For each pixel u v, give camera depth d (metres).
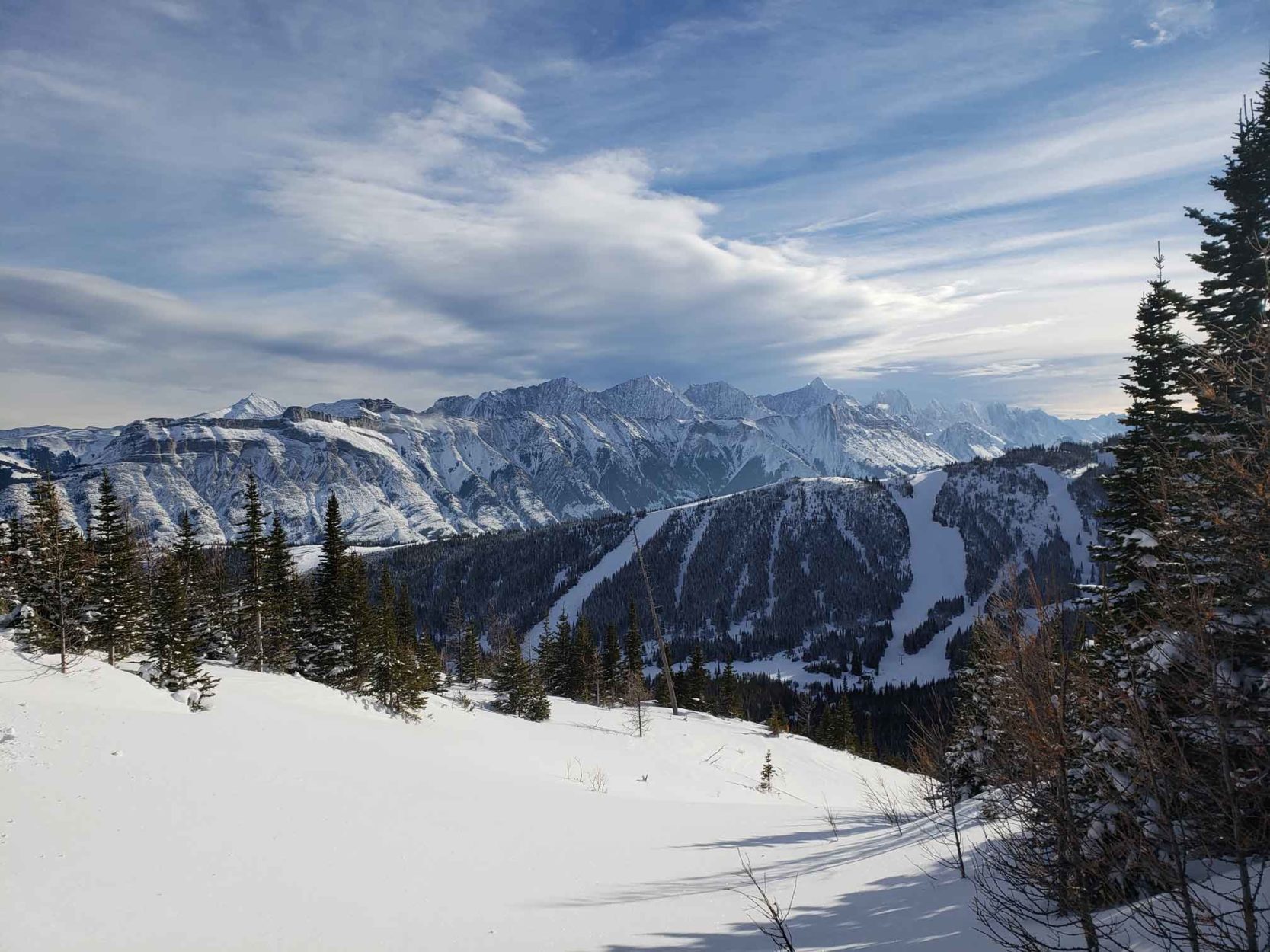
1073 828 7.15
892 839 19.67
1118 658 7.13
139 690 30.03
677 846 21.25
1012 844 8.41
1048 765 7.38
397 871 16.53
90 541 37.81
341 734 32.12
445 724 43.56
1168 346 16.16
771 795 42.78
